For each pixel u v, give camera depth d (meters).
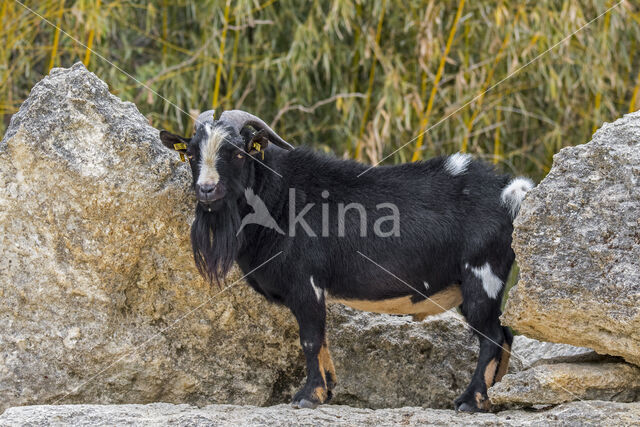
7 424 15.66
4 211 18.97
